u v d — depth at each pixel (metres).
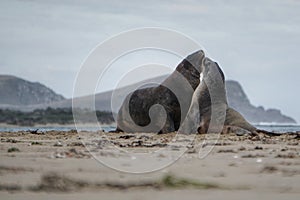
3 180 10.05
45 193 9.02
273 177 10.77
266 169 11.92
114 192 9.16
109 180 10.12
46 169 11.47
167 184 9.84
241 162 13.45
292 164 12.98
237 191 9.24
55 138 23.81
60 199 8.51
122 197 8.67
